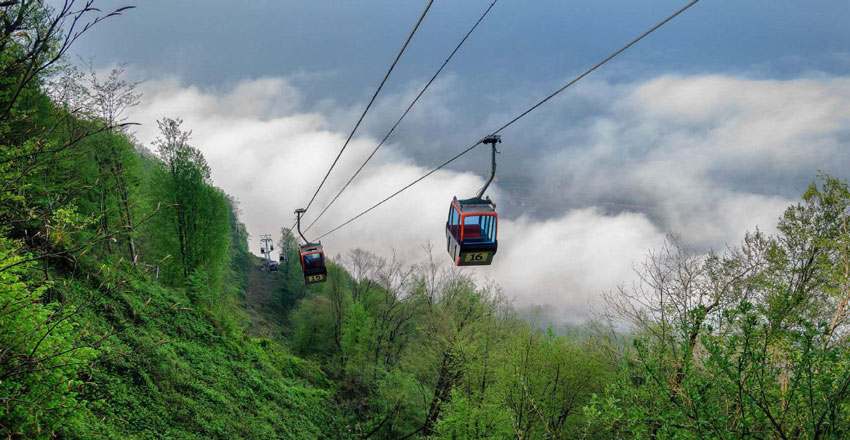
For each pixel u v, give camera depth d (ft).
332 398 126.93
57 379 24.62
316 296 205.87
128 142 97.09
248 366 106.11
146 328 79.97
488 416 80.12
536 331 85.15
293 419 99.19
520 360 77.92
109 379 61.98
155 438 60.08
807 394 23.59
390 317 152.35
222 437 71.97
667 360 35.19
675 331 49.73
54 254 19.57
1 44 12.98
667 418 26.25
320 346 187.73
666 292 56.80
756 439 25.12
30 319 24.22
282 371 125.90
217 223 130.72
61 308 22.18
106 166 87.15
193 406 73.15
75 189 22.53
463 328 104.58
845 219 47.93
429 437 93.04
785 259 54.24
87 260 72.64
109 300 72.69
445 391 110.32
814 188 55.11
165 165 123.75
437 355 112.98
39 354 22.61
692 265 57.72
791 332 25.89
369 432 115.65
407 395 117.60
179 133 123.34
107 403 58.34
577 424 75.72
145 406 64.13
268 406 95.91
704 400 25.26
